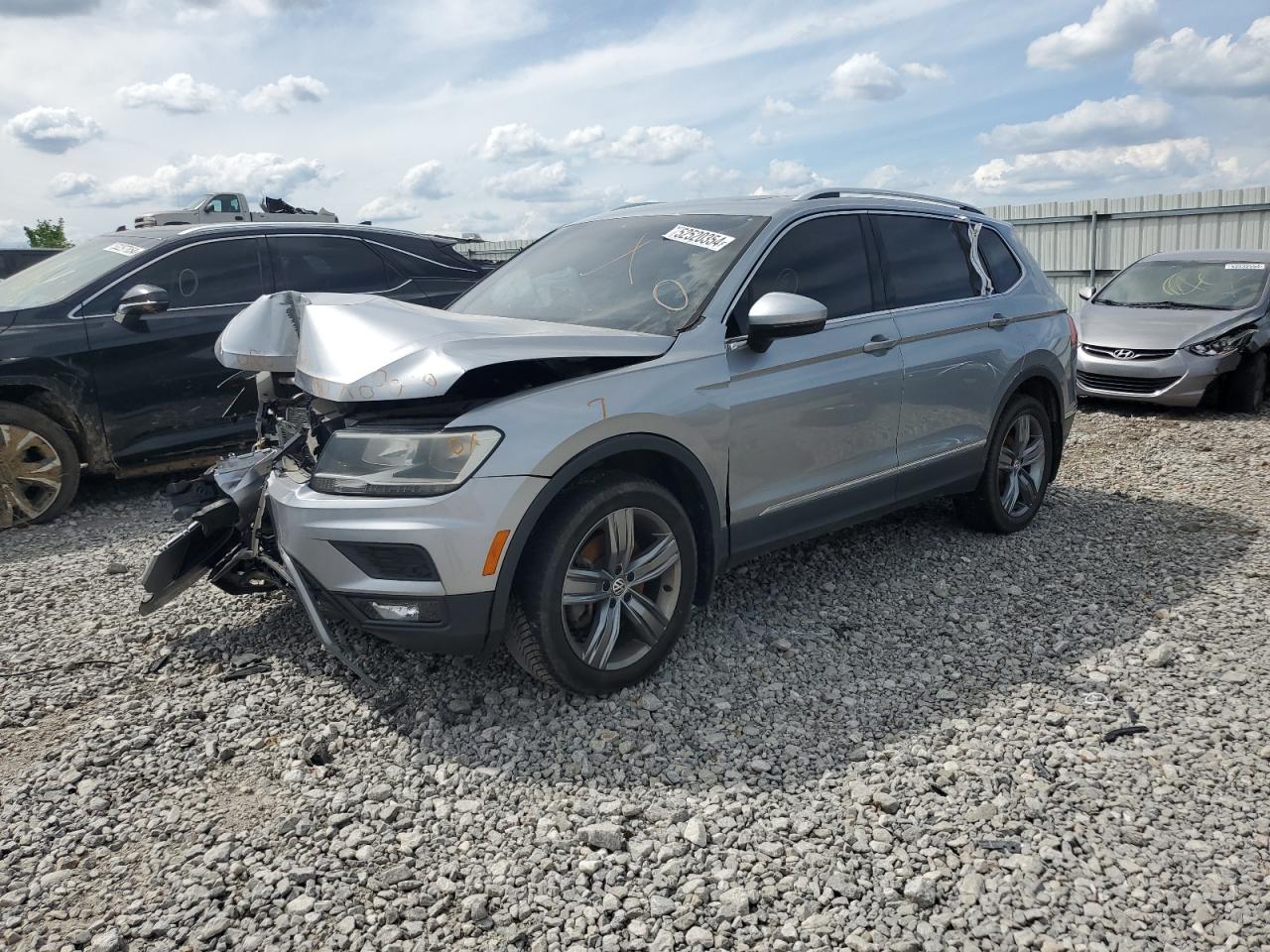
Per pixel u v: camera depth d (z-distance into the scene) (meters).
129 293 6.13
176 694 3.70
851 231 4.58
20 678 3.86
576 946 2.36
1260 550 5.15
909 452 4.66
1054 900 2.50
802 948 2.35
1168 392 9.41
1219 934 2.38
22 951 2.37
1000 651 3.98
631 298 4.04
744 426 3.82
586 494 3.33
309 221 7.43
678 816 2.86
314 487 3.39
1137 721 3.39
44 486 6.25
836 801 2.94
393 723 3.43
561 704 3.51
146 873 2.67
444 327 3.45
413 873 2.63
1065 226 18.14
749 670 3.80
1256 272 10.39
